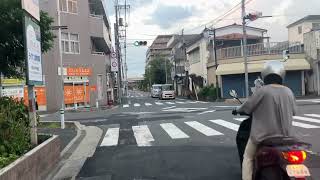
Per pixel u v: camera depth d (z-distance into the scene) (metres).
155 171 8.91
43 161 8.63
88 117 26.38
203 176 8.23
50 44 13.55
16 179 6.41
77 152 12.17
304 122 17.00
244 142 7.04
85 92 40.56
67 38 39.06
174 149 11.74
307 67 43.41
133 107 37.34
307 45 44.34
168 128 17.23
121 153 11.59
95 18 42.91
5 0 11.45
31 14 9.27
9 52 12.14
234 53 45.84
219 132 15.18
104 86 43.22
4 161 6.75
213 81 50.41
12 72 13.10
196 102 42.19
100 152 11.99
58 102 37.56
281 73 5.51
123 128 18.28
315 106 25.58
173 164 9.56
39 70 9.97
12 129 8.04
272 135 5.21
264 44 45.06
